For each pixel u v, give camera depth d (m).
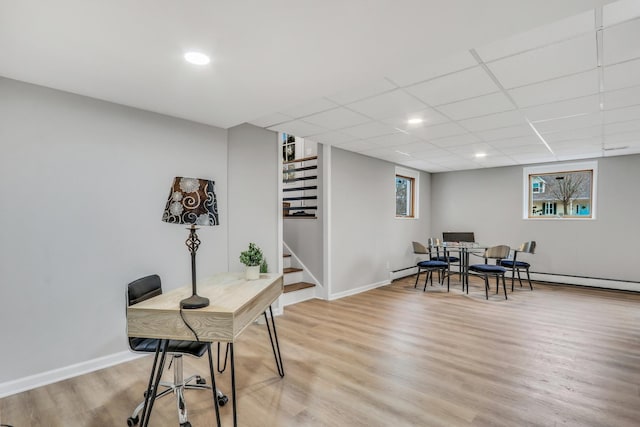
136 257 2.86
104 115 2.69
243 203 3.74
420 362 2.77
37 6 1.47
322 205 4.88
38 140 2.39
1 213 2.25
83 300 2.58
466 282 5.43
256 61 2.03
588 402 2.17
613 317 4.01
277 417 2.02
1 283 2.25
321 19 1.60
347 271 5.15
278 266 4.14
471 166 6.61
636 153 5.25
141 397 2.25
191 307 1.69
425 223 7.33
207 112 2.97
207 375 2.56
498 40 1.93
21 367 2.32
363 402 2.18
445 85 2.65
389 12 1.54
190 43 1.81
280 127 3.88
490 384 2.41
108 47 1.85
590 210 5.81
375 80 2.36
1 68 2.12
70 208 2.52
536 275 6.19
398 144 4.71
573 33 1.91
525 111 3.27
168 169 3.06
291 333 3.47
